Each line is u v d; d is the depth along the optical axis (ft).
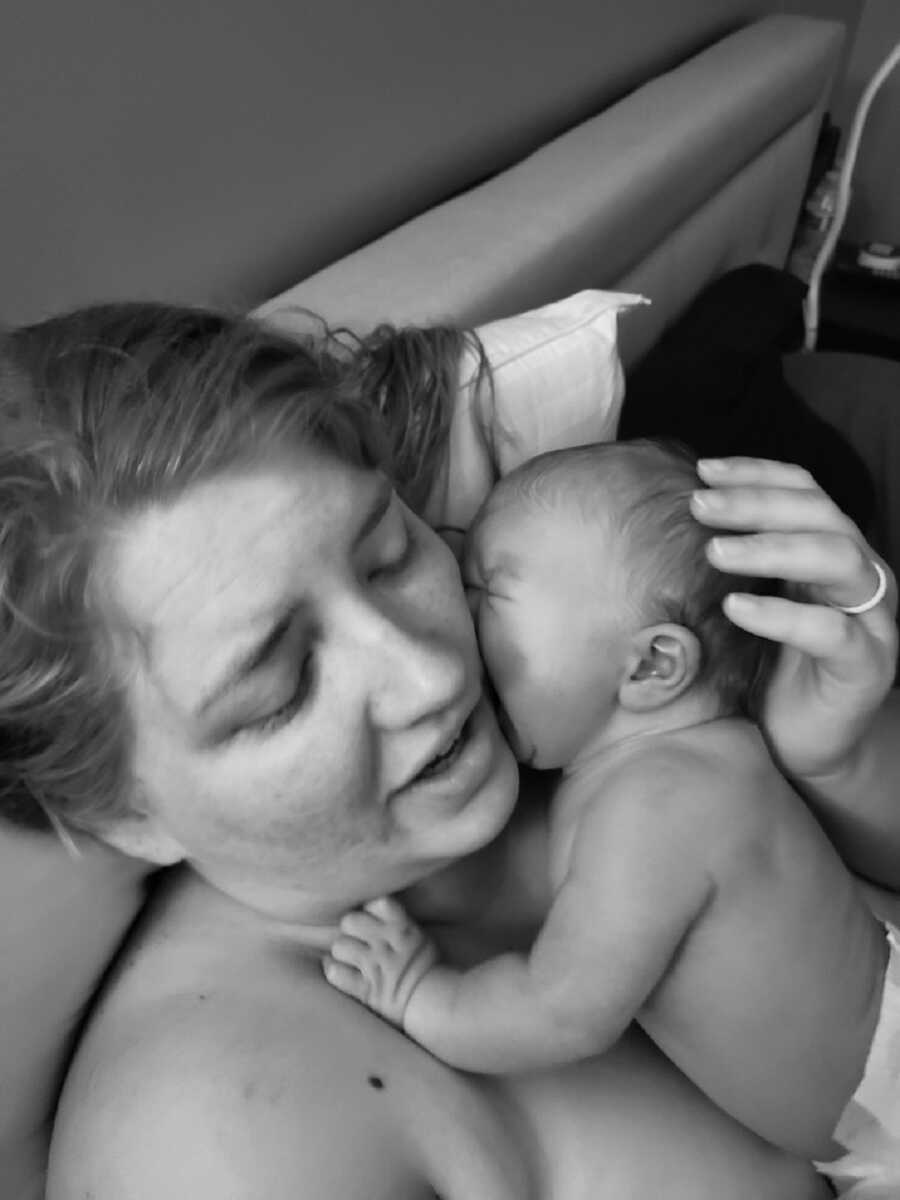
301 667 1.50
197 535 1.37
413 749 1.58
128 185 2.35
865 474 4.11
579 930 1.84
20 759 1.55
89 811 1.62
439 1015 1.85
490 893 2.15
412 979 1.88
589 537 1.99
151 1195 1.55
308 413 1.48
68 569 1.38
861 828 2.31
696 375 3.90
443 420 2.19
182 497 1.36
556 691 2.00
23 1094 1.75
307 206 2.91
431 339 2.26
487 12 3.31
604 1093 2.01
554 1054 1.83
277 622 1.42
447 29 3.16
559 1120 1.94
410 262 2.80
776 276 4.64
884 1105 2.01
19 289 2.23
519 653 1.99
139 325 1.52
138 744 1.52
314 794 1.53
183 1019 1.73
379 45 2.91
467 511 2.28
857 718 2.00
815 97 5.18
